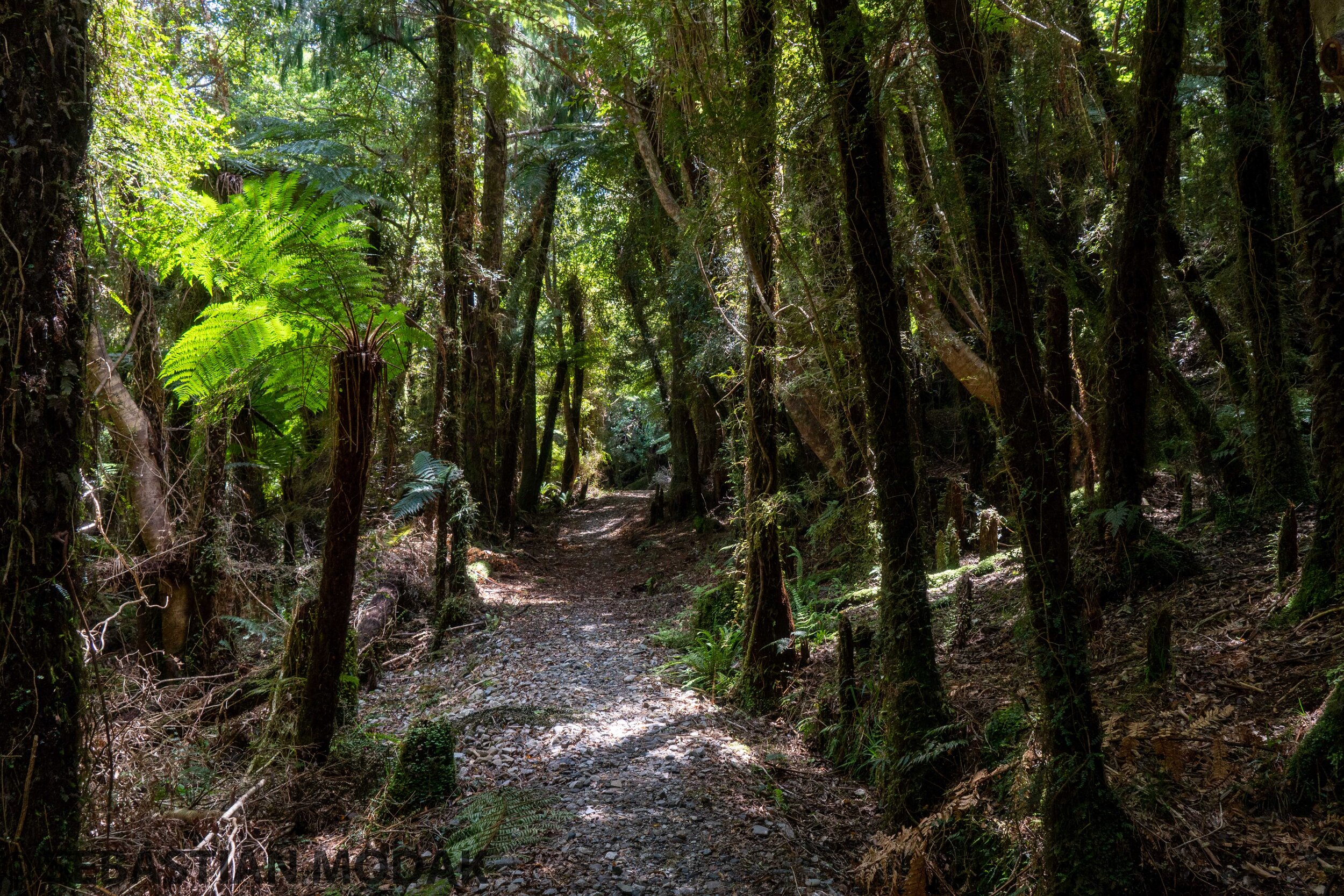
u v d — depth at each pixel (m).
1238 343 6.01
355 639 5.27
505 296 13.04
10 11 2.22
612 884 3.25
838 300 4.32
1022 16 4.74
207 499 6.00
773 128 3.95
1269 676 3.85
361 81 10.07
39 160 2.27
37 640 2.25
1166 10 4.35
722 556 10.97
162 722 4.94
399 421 10.36
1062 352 5.23
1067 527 2.83
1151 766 3.38
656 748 4.76
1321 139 4.12
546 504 23.23
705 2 4.49
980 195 2.83
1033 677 4.54
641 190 11.99
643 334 17.08
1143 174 4.63
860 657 5.44
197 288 7.18
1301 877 2.78
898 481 3.76
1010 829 3.13
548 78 12.42
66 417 2.33
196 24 7.09
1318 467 4.34
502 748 4.90
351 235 5.52
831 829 3.85
